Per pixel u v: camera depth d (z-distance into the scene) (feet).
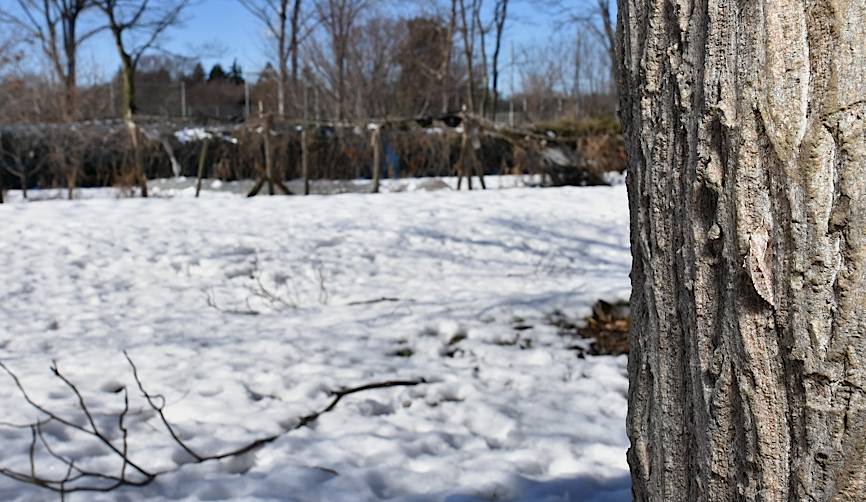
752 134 3.73
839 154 3.51
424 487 11.82
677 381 4.43
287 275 27.78
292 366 17.02
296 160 59.98
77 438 13.20
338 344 18.48
